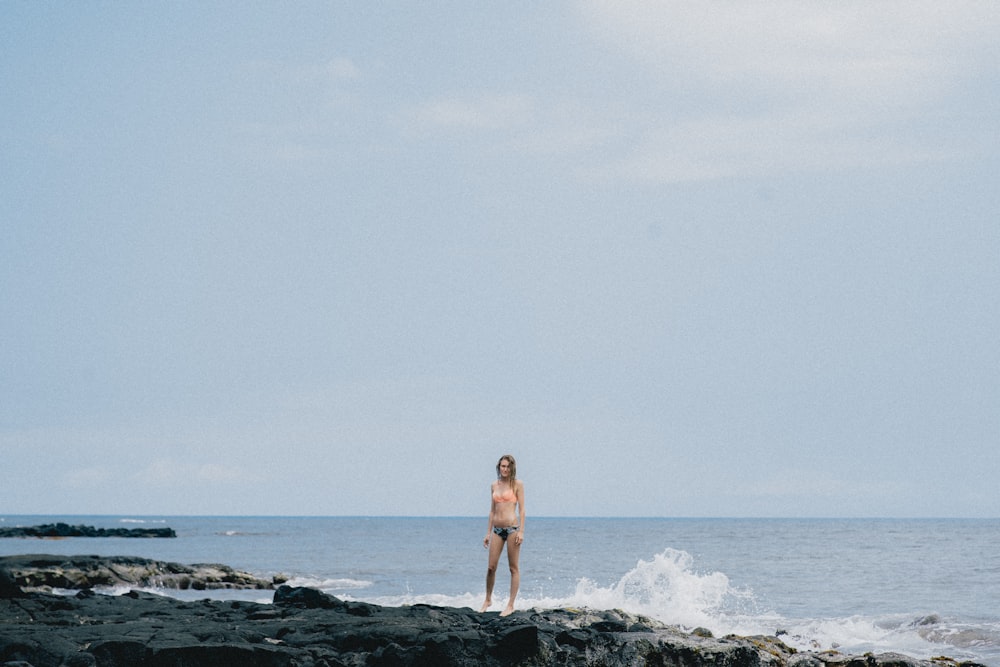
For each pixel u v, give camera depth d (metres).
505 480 17.94
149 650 13.27
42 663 13.04
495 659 13.52
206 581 33.25
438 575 39.62
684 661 13.95
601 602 25.81
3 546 73.81
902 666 14.28
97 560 32.38
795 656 14.61
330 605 18.30
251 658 13.42
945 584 33.38
